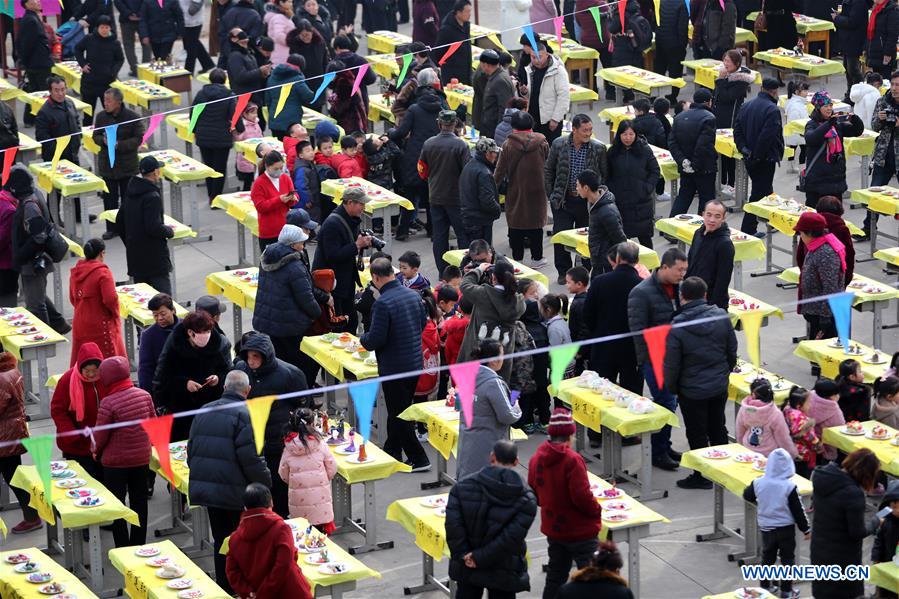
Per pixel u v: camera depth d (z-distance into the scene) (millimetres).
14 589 26297
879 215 51281
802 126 54281
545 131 53281
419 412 33438
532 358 35594
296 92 55469
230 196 48594
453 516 25578
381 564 30875
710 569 30250
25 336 38531
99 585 29547
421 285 37219
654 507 33000
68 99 53562
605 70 62875
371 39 71875
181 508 32594
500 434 30078
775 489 28109
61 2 73750
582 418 33625
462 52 61875
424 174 46469
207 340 31531
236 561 25578
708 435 34000
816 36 68750
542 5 66438
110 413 30062
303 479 29703
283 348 37031
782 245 49906
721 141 51031
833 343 37031
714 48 64938
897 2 63219
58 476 30812
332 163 49781
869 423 32750
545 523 27141
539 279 41625
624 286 34688
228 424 28406
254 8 64500
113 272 48531
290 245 36438
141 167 42375
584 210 45062
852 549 27141
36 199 41688
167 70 65562
